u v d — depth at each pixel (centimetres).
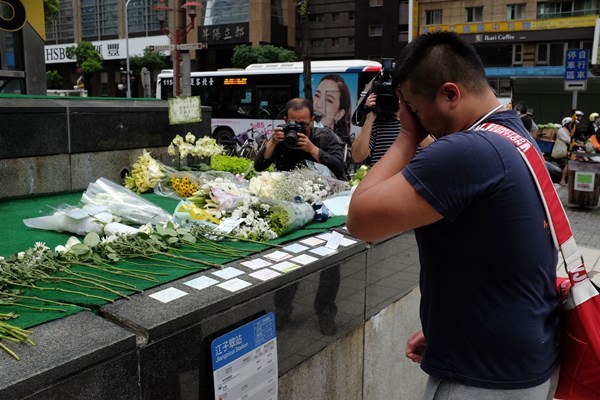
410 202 143
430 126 161
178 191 371
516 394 151
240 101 1658
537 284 149
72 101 404
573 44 3147
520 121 158
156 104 461
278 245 254
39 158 377
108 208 283
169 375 170
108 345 150
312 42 4425
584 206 988
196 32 4309
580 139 1432
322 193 331
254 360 201
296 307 223
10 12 575
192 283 199
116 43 4803
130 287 190
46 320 164
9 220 306
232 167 477
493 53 3366
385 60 318
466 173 140
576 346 156
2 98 365
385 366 309
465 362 155
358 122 409
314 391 246
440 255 155
